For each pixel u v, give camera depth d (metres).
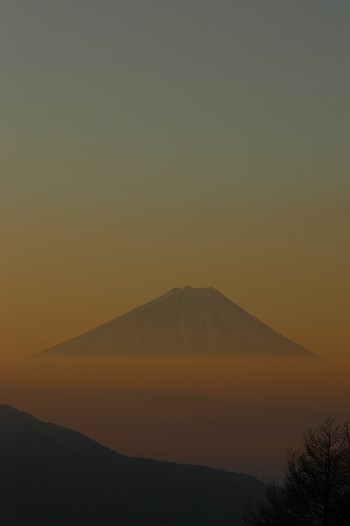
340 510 54.41
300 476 55.91
